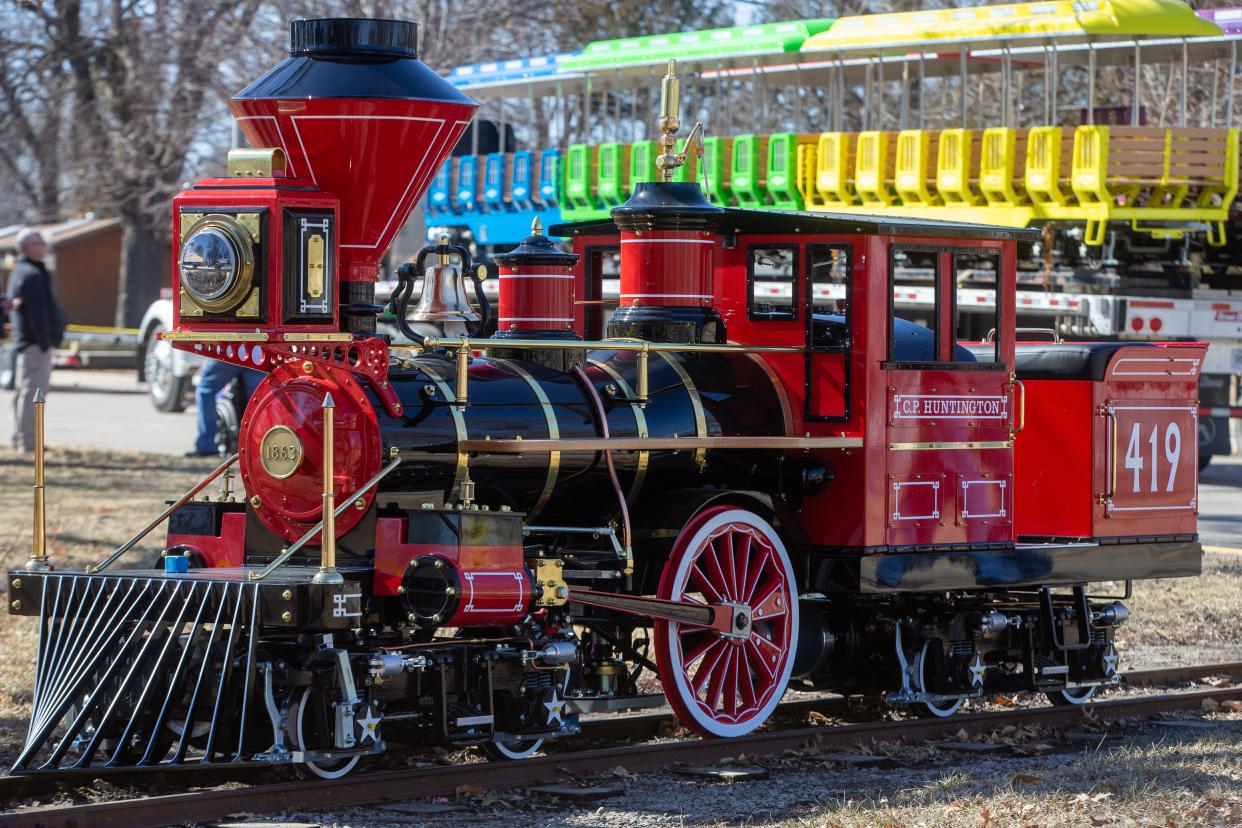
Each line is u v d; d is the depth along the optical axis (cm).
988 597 1529
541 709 1191
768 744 1273
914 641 1414
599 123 5288
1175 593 2111
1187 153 3003
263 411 1185
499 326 1313
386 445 1140
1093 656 1525
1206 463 3206
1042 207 3098
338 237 1171
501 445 1158
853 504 1353
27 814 957
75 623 1139
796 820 1058
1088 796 1124
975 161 3194
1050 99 3228
